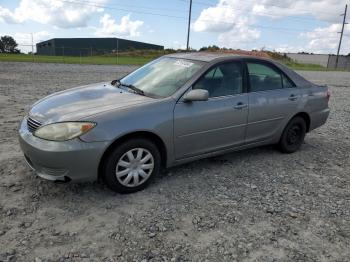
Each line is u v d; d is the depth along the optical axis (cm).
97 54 5862
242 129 507
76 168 373
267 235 352
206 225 362
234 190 446
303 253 329
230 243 335
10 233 329
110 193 416
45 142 371
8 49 7281
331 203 430
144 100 426
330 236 359
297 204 421
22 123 428
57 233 333
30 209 372
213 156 506
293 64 5366
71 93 470
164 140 424
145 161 418
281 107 550
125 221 360
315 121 619
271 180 486
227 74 493
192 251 320
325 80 2452
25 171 459
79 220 357
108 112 390
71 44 7750
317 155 609
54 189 416
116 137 383
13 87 1186
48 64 2548
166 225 357
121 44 8244
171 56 542
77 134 369
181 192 431
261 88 532
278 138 573
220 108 470
